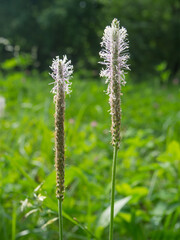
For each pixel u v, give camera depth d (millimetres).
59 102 1556
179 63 32875
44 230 2951
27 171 4262
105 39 1544
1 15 31391
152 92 14242
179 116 7273
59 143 1588
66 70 1535
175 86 17547
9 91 9438
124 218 3008
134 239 2943
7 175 3863
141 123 8016
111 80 1565
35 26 30953
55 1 30453
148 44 32688
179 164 4520
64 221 3379
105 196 3379
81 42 30375
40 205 1879
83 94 10312
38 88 11547
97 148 5891
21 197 3152
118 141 1621
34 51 18781
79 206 3611
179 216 3689
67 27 29047
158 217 3156
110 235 1713
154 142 5668
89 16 30391
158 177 4664
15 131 6016
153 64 31297
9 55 26797
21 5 31766
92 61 26156
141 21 32781
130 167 5137
